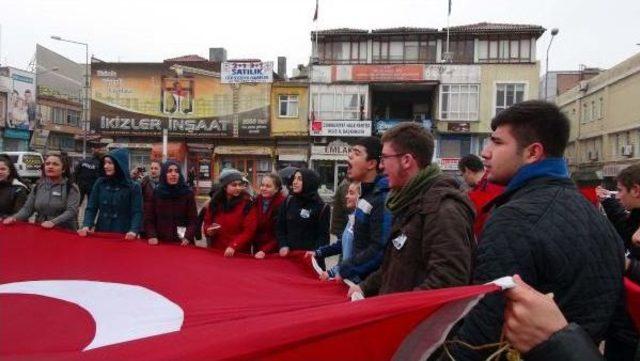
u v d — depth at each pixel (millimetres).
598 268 1570
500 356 1420
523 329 1258
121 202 6031
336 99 30750
